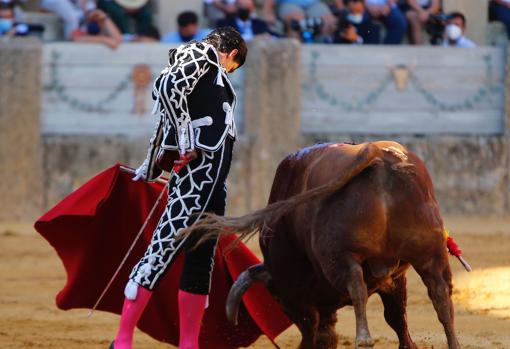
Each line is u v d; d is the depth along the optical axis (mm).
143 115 34062
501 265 24953
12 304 20578
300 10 35812
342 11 35531
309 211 12875
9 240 28812
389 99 35406
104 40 33938
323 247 12469
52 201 33312
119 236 14969
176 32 34875
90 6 34781
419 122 35594
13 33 34688
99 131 33969
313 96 35000
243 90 34000
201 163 13461
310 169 13477
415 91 35562
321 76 35094
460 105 35750
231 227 12328
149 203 14898
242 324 15586
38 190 33188
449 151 35219
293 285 14273
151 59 34062
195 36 34344
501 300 20859
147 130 34062
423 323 18625
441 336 17484
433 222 12250
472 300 20938
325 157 13344
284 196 13953
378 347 16734
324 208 12516
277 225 13969
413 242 12195
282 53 34000
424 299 20969
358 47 35219
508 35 38469
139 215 14922
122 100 34000
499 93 35875
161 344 17172
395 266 12469
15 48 33250
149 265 13516
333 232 12359
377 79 35375
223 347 15641
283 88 34000
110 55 33938
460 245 28312
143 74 34031
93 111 33906
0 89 33125
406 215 12180
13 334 17703
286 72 34031
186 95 13344
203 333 15539
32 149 33188
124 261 13969
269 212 12305
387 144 12719
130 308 13492
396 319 14070
